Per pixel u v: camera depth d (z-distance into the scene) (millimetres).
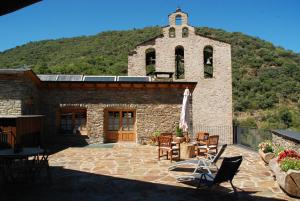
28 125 13109
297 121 40844
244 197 7137
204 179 7488
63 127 17531
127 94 17422
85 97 17359
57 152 14125
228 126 24547
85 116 17594
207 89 25828
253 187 8023
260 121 41719
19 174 8961
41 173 9586
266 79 51125
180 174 9453
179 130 13930
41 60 52656
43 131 16734
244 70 53719
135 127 17625
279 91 48344
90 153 13812
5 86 14328
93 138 17266
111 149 15195
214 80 25875
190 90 17578
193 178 8305
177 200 6938
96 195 7312
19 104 14258
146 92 17469
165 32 25984
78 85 17109
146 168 10352
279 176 7605
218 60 26031
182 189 7812
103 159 12172
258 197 7137
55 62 50438
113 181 8602
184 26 26062
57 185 8195
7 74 14234
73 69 41906
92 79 19297
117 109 17578
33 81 16062
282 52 59969
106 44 58125
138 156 12930
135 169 10195
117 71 41406
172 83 17109
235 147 16484
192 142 13398
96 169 10203
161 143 11922
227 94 25797
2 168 8414
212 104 25719
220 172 6875
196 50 26000
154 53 27516
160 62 25828
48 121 17250
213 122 25625
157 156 12922
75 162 11508
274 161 9125
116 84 17047
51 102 17328
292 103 45938
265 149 11492
